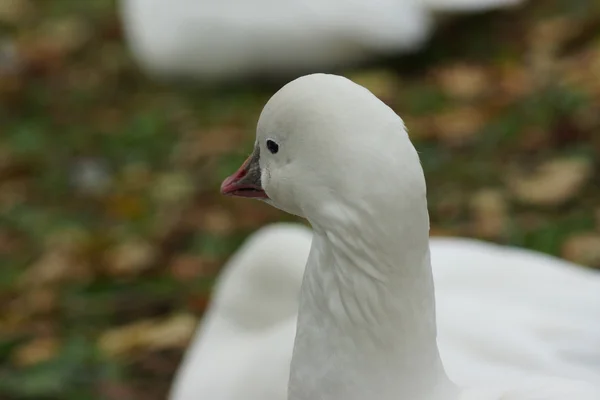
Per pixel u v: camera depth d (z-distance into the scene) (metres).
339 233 2.91
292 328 4.43
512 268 4.60
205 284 6.57
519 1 8.97
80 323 6.46
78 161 8.48
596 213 6.42
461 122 7.77
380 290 2.95
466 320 4.07
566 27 8.74
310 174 2.92
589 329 4.15
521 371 3.78
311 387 3.17
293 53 9.35
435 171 7.20
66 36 11.16
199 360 4.89
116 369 5.92
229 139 8.29
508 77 8.31
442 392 3.14
